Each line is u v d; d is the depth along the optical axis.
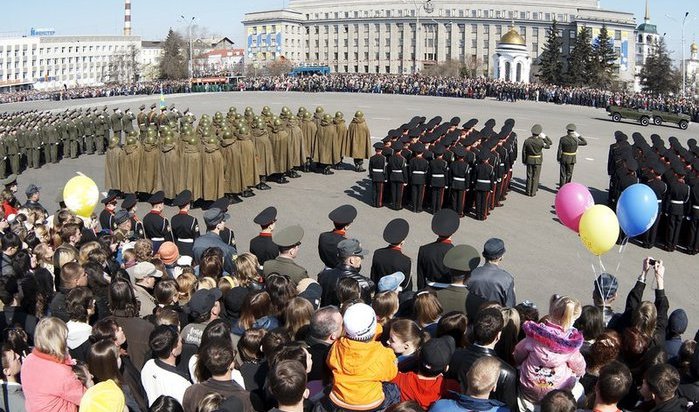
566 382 6.52
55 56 177.50
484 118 50.69
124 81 157.38
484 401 5.82
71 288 9.19
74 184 12.89
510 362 7.66
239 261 10.36
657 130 46.84
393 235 11.30
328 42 168.00
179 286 9.62
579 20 144.88
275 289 8.76
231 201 24.28
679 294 16.02
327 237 12.58
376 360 6.26
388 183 23.38
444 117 50.75
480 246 19.22
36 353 6.72
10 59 168.38
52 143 34.50
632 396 7.21
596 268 17.73
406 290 11.11
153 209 16.20
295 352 6.47
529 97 68.62
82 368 6.98
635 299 9.02
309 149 28.69
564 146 25.12
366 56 163.75
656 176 19.62
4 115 45.12
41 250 11.81
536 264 17.86
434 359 6.42
